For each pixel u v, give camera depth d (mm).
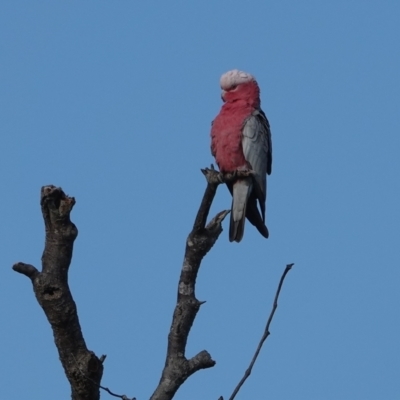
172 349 7848
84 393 7508
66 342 7414
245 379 6691
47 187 7402
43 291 7332
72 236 7449
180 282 8289
